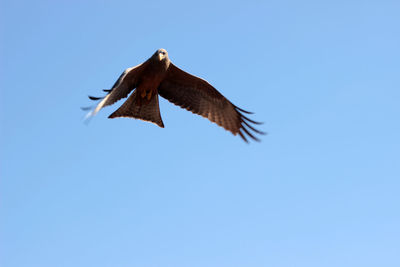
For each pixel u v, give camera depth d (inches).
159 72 550.6
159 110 574.6
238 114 609.6
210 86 589.0
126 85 544.4
